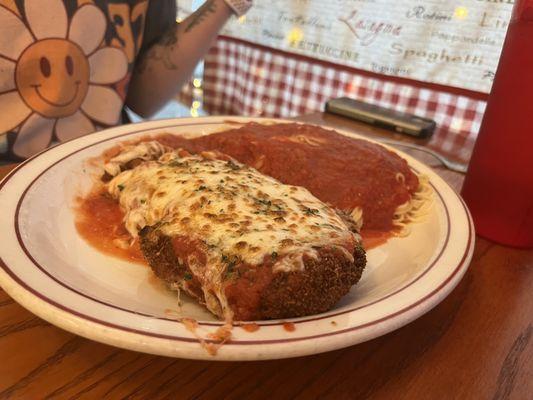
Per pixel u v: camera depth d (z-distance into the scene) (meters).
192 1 3.09
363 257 0.70
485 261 0.89
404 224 0.99
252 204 0.73
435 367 0.62
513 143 0.88
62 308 0.51
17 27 1.48
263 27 2.59
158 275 0.70
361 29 2.19
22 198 0.79
